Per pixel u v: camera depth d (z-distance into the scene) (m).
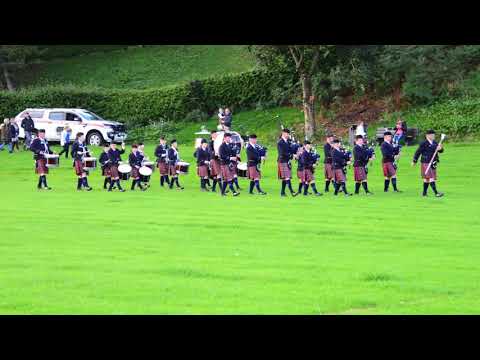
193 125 113.25
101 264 34.28
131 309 27.86
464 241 39.72
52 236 41.22
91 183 70.12
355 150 59.28
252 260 35.25
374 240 40.06
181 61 131.25
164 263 34.47
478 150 80.19
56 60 135.12
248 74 115.19
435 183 60.22
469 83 103.88
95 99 118.12
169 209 51.03
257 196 58.94
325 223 45.06
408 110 103.88
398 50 106.88
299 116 110.38
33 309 27.86
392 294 29.72
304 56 102.19
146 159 66.50
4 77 131.25
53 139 101.38
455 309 28.00
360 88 110.31
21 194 60.66
